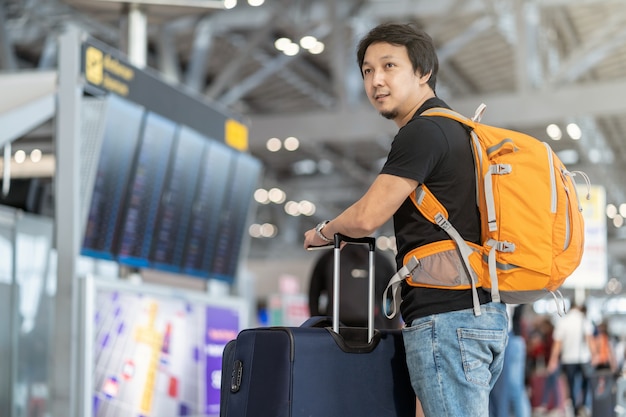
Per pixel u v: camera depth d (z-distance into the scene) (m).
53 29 15.81
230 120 8.34
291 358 2.47
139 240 7.05
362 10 15.92
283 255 43.88
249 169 8.70
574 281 12.23
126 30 8.18
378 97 2.60
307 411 2.48
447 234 2.45
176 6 8.15
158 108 7.05
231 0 8.70
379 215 2.42
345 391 2.56
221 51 18.00
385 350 2.67
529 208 2.38
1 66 12.95
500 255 2.39
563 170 2.52
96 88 6.19
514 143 2.44
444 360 2.41
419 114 2.54
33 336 6.35
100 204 6.43
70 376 5.78
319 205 35.84
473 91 20.83
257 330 2.56
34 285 6.39
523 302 2.49
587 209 12.23
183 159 7.54
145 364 6.45
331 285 5.14
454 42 16.38
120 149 6.60
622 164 28.23
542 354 16.39
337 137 17.66
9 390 6.06
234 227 8.54
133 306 6.35
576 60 16.20
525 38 15.62
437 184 2.45
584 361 12.42
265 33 15.16
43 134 6.69
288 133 17.94
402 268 2.48
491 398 7.35
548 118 16.45
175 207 7.51
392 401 2.66
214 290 8.57
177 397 6.84
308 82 19.72
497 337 2.44
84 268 6.68
